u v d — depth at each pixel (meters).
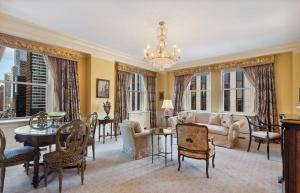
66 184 2.62
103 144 4.91
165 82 7.82
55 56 4.56
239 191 2.45
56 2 2.93
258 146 4.45
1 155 2.34
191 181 2.74
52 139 2.63
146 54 3.85
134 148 3.73
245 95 5.98
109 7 3.05
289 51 4.93
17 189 2.47
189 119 6.03
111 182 2.69
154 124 7.68
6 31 3.56
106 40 4.75
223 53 5.85
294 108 4.77
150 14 3.28
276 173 3.04
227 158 3.81
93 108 5.31
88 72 5.31
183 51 5.60
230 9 3.07
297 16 3.32
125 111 6.44
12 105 4.20
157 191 2.44
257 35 4.27
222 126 5.23
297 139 1.68
